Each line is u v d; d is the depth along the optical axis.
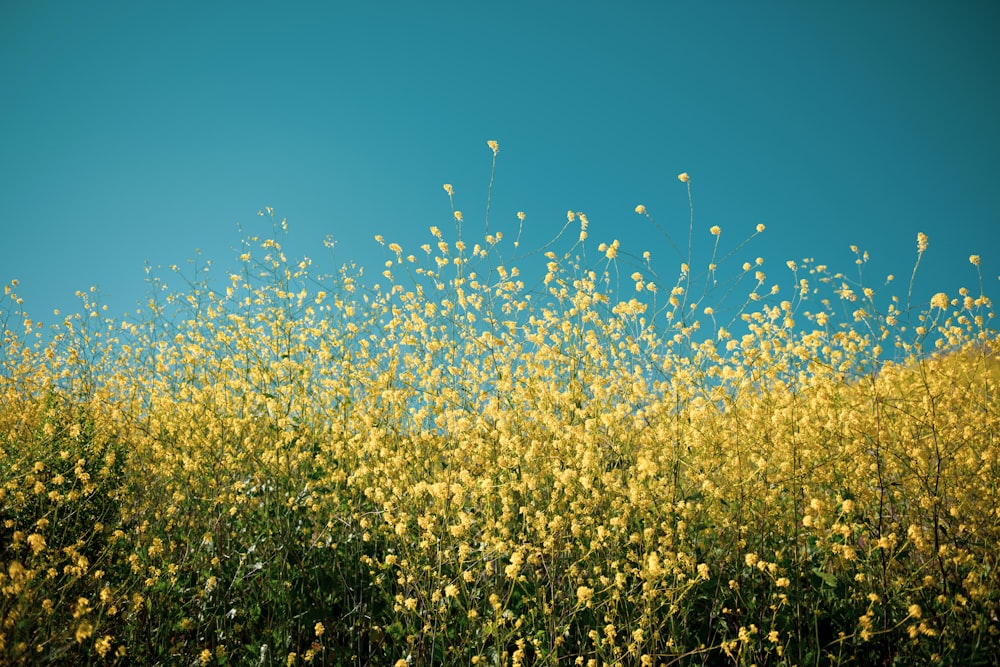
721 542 3.73
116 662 2.96
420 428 4.50
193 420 4.93
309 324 6.04
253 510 4.32
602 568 3.59
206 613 3.59
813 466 3.88
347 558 4.06
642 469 3.52
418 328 5.28
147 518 4.27
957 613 3.10
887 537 3.15
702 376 4.68
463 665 3.16
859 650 3.22
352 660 3.40
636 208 4.70
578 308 4.99
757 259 5.18
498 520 3.83
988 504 3.57
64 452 4.26
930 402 3.86
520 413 4.65
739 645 3.18
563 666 3.26
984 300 4.29
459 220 5.07
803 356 4.42
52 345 6.05
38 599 3.11
